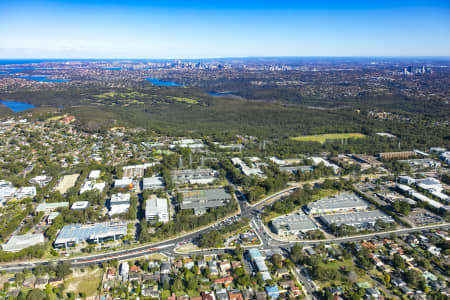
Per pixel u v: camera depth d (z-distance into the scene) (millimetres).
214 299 194750
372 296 197250
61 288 198250
